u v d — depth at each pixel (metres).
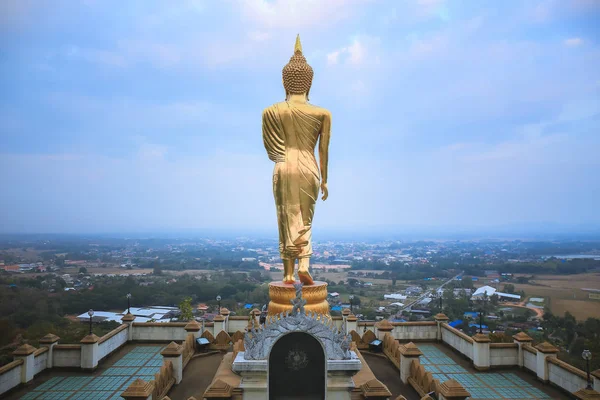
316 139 21.09
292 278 20.53
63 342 39.75
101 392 18.86
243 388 14.27
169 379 18.39
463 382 20.47
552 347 20.36
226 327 26.94
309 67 21.16
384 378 19.64
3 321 39.16
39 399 18.14
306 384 14.36
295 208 20.22
